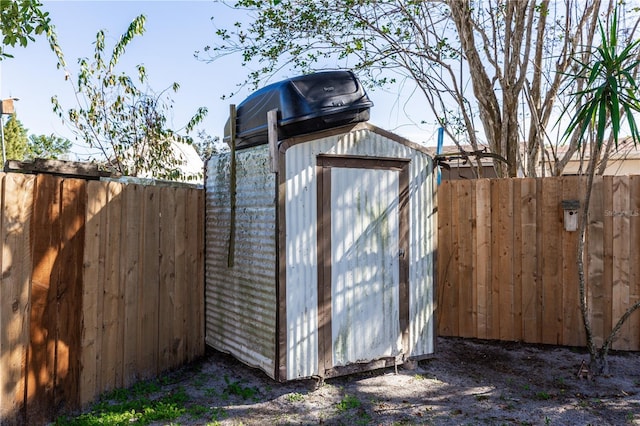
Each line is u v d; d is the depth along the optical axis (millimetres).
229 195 4773
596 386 4195
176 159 8289
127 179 4578
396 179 4586
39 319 3285
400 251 4598
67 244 3516
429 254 4785
